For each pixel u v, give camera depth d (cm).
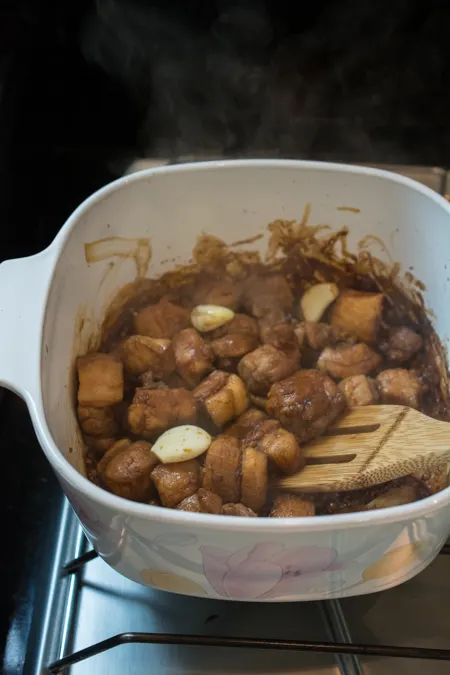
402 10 63
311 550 42
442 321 55
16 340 46
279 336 56
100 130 71
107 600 50
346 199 55
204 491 49
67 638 49
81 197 69
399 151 71
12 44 62
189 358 55
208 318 57
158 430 52
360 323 57
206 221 57
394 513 41
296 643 46
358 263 58
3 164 60
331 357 56
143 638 46
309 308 59
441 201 52
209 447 50
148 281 58
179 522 40
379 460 50
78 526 53
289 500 49
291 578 44
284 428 52
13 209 61
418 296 56
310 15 64
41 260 49
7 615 52
